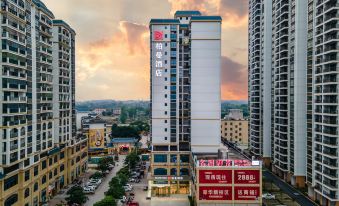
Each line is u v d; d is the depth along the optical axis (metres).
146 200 87.88
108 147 164.50
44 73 85.56
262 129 122.31
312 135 83.50
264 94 119.44
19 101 70.00
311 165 85.00
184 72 103.00
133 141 169.38
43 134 84.50
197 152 91.50
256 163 68.62
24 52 72.50
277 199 84.31
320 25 79.00
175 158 100.75
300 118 94.06
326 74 76.12
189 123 101.69
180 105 102.62
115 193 78.81
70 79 105.94
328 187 74.00
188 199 89.06
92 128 159.25
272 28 115.62
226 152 81.00
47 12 87.81
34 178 78.25
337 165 72.75
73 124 111.69
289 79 98.50
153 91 102.25
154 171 100.62
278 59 104.75
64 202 84.69
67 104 102.88
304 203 81.38
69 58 104.94
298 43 93.69
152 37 101.88
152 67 102.12
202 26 98.44
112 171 124.81
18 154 69.00
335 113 73.62
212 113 99.06
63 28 98.19
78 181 108.25
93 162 140.75
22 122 71.12
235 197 68.62
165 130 102.06
